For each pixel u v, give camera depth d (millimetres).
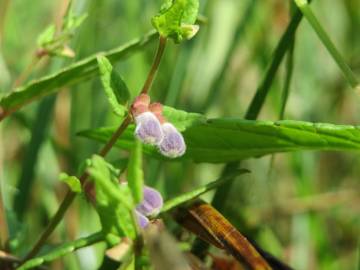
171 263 117
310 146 150
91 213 245
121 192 122
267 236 260
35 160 233
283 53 189
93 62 161
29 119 254
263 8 295
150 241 119
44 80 159
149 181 224
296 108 306
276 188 287
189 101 280
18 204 230
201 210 156
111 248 126
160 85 273
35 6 315
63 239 241
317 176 302
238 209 253
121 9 291
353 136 143
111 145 143
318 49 324
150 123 129
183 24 130
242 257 149
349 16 334
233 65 301
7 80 256
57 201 256
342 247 285
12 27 301
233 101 302
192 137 157
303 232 264
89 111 270
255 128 149
